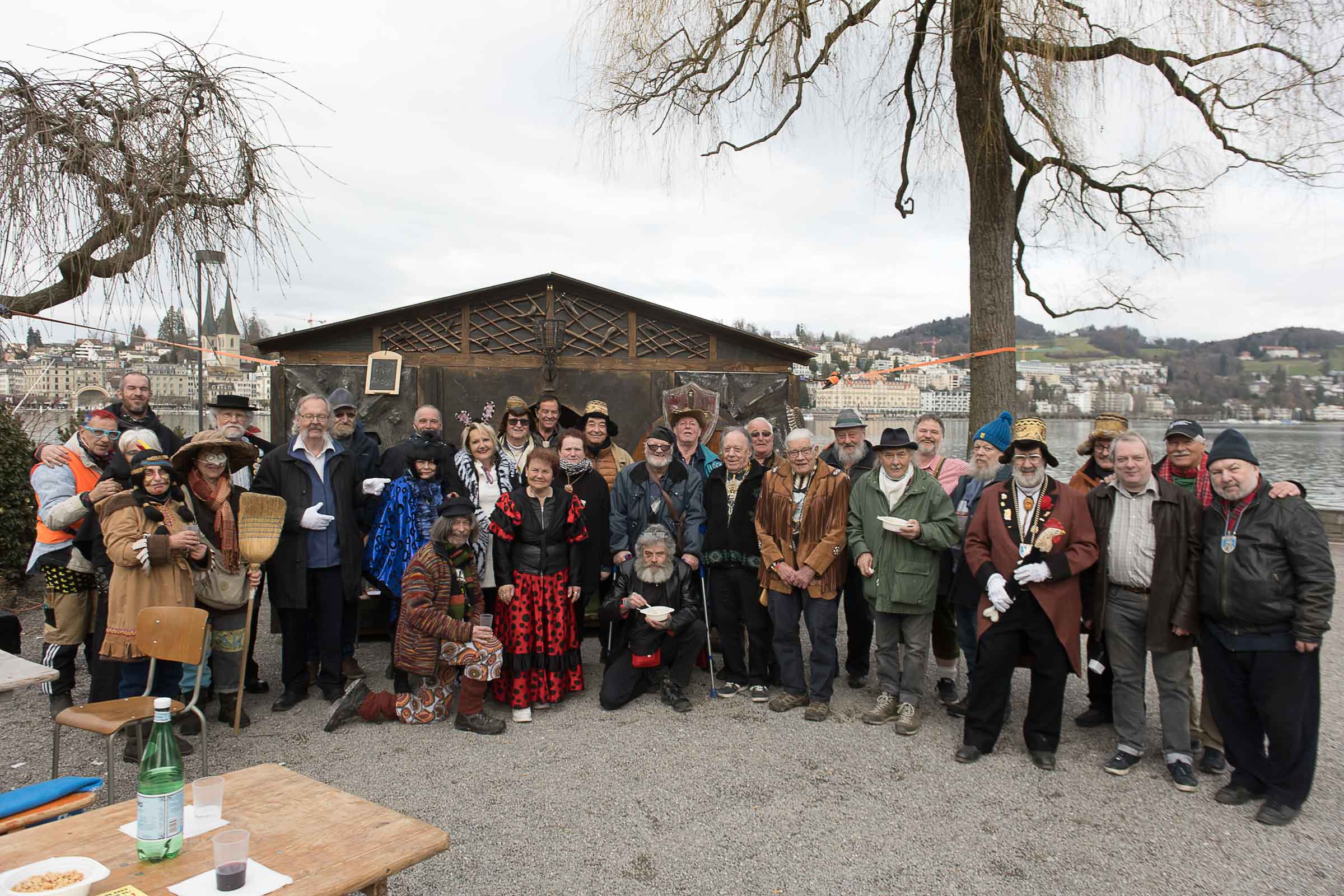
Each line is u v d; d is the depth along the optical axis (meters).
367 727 4.96
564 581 5.41
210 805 2.53
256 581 4.91
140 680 4.52
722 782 4.22
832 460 6.57
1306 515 3.91
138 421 5.77
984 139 7.99
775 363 8.29
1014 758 4.61
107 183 4.98
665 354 8.11
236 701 4.82
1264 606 3.90
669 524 5.77
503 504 5.32
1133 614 4.43
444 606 4.98
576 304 7.95
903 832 3.72
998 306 8.34
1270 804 3.89
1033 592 4.45
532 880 3.27
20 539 8.08
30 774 4.27
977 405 8.45
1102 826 3.81
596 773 4.32
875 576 5.06
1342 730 5.05
